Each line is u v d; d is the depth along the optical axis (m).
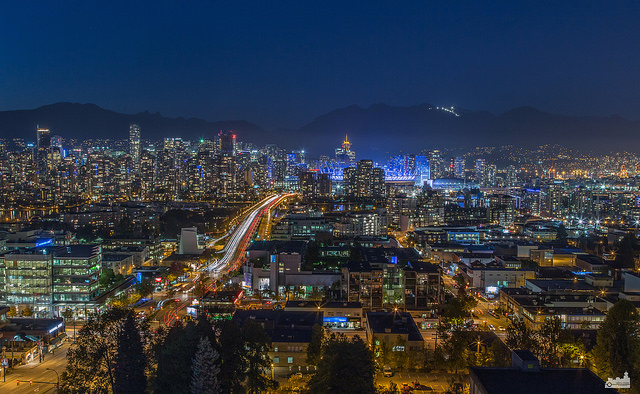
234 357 151.00
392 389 178.12
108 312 189.38
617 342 175.50
